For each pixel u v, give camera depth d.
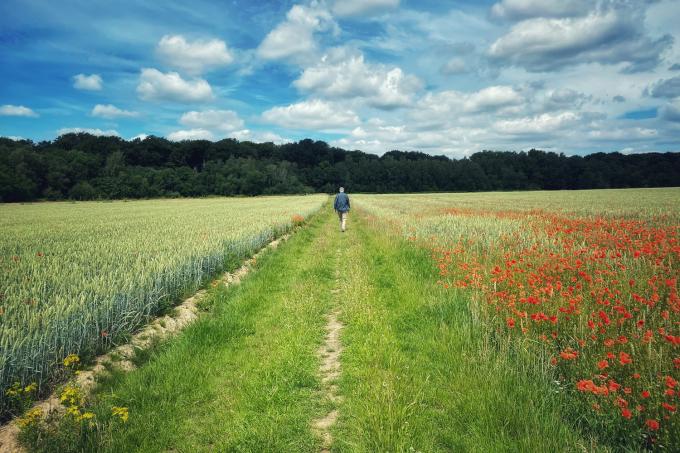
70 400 4.14
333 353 6.13
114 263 10.24
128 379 5.30
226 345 6.46
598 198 51.03
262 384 5.06
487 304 6.55
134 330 7.12
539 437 3.53
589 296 5.87
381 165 126.50
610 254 8.59
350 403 4.49
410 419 4.00
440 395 4.49
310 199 73.19
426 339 6.11
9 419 4.48
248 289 9.55
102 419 4.38
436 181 124.62
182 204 60.72
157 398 4.90
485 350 5.15
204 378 5.36
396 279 9.67
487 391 4.31
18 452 3.87
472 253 10.77
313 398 4.81
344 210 21.89
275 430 4.16
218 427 4.28
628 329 4.75
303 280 10.40
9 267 9.92
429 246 12.88
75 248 13.09
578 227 14.91
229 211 36.31
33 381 4.98
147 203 67.94
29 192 77.50
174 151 118.88
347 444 3.83
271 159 134.88
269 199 79.56
